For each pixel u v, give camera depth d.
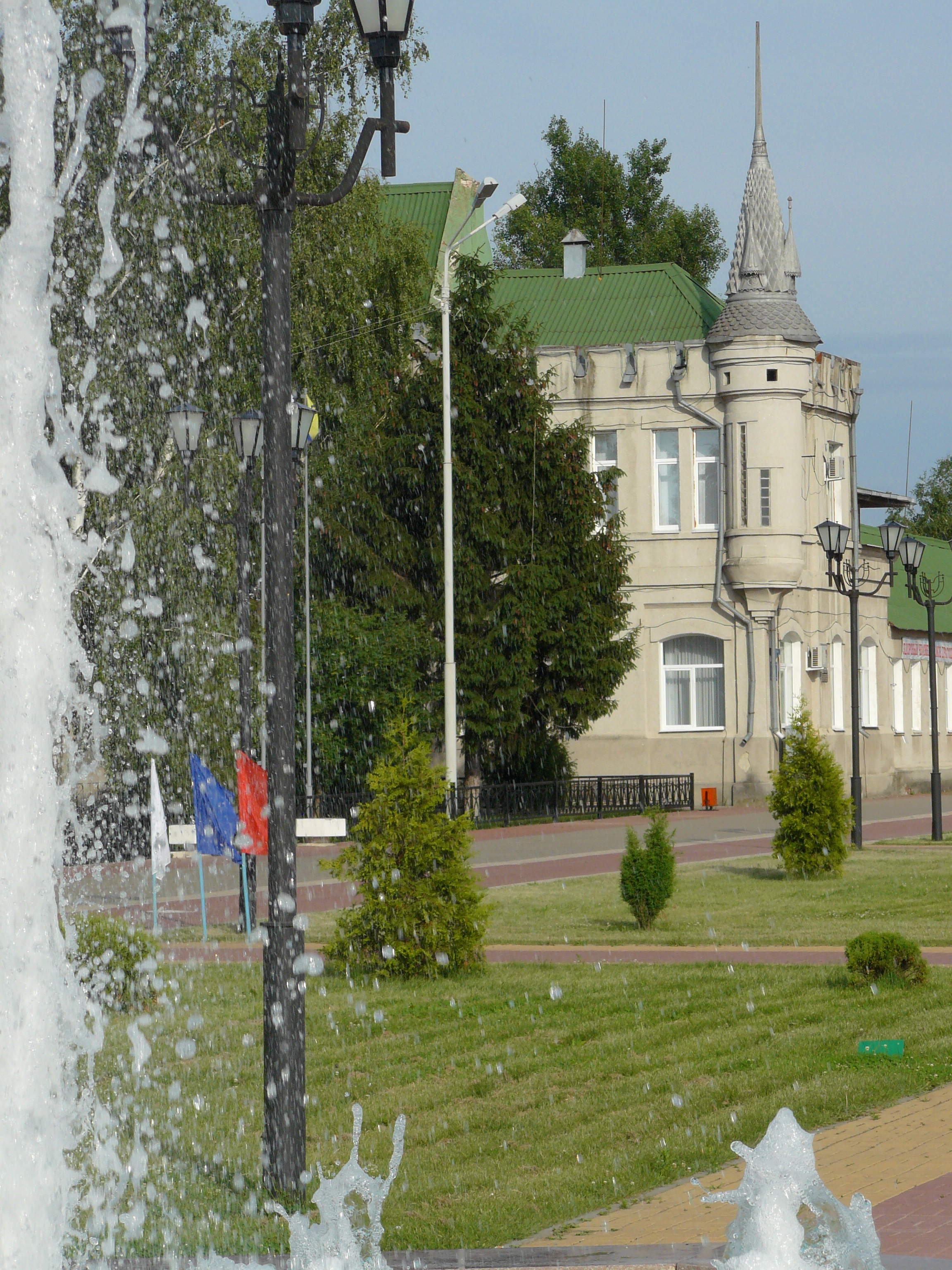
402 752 18.14
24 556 7.57
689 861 32.22
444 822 17.89
